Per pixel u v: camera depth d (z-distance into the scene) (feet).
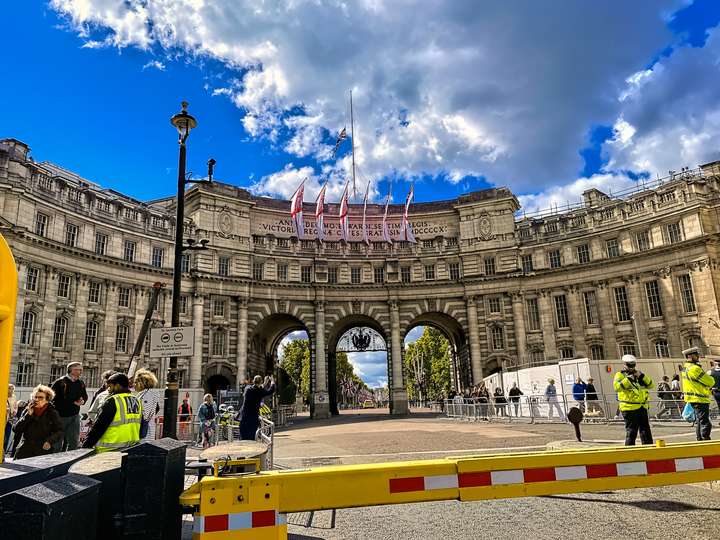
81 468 19.39
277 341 226.38
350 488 19.58
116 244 160.45
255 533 18.04
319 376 186.09
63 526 13.85
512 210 197.77
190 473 33.76
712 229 156.97
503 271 192.34
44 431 38.27
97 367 150.61
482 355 188.75
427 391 406.41
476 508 34.86
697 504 33.22
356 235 213.46
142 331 93.56
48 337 139.44
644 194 172.14
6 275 17.61
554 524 30.14
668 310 162.20
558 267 185.06
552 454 22.43
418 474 20.48
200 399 119.85
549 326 183.62
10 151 138.21
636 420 46.26
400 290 197.67
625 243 174.29
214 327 176.35
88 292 151.53
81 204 152.56
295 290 191.72
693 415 59.06
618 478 22.99
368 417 174.09
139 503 17.90
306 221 212.02
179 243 63.16
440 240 201.77
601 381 110.52
